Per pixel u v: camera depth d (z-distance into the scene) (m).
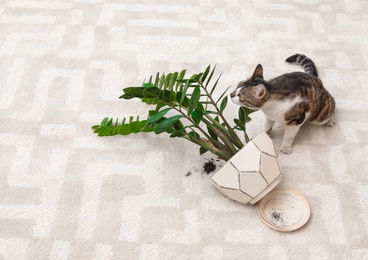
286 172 1.82
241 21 2.25
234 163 1.62
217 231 1.69
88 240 1.66
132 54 2.12
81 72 2.06
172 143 1.88
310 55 2.14
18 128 1.90
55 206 1.73
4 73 2.05
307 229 1.70
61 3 2.29
